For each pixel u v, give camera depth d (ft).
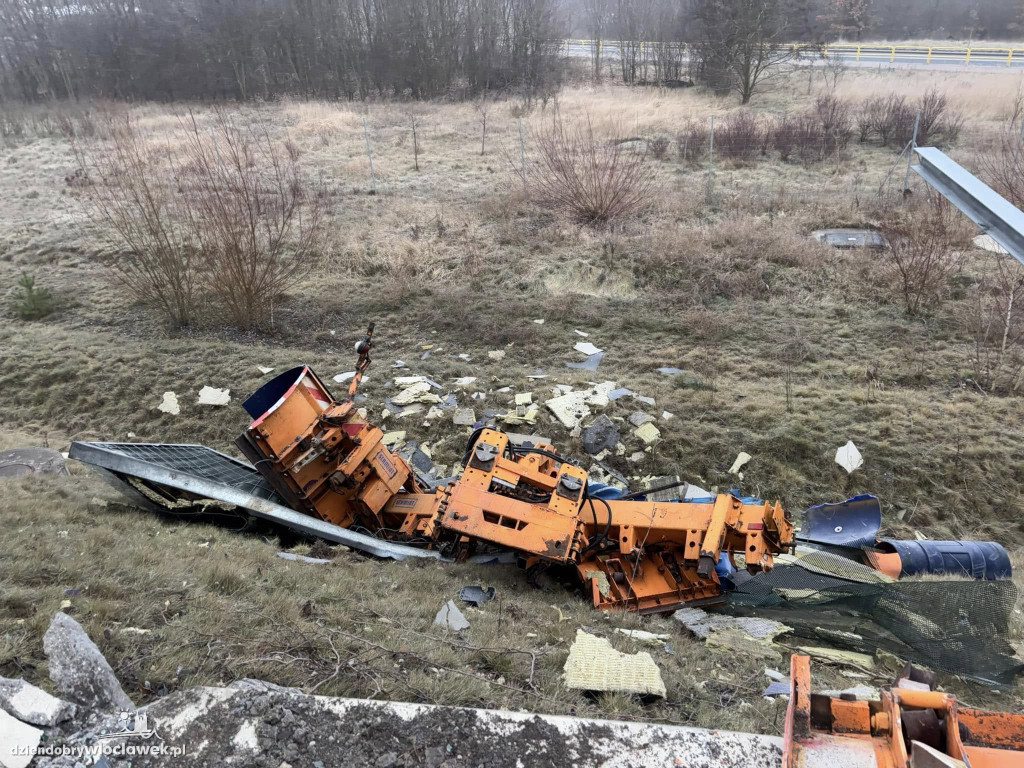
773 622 19.07
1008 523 28.17
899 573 20.95
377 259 49.26
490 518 19.57
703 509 19.34
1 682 10.85
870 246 46.44
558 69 117.91
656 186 59.11
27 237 57.88
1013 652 17.38
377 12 117.19
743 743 11.02
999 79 93.25
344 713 11.09
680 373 35.73
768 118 80.28
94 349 40.55
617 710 13.08
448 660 13.85
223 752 10.38
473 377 36.06
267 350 40.37
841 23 142.82
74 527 18.76
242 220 44.16
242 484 23.06
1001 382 33.99
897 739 7.38
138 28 123.75
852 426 31.22
